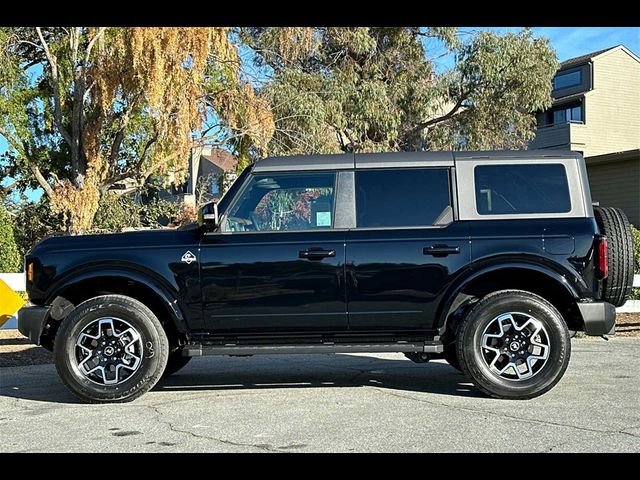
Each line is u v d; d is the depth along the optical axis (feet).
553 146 101.40
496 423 17.43
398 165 21.24
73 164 53.98
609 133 104.47
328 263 20.49
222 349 20.77
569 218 20.71
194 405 20.25
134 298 21.58
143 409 19.79
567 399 20.21
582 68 106.22
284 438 16.31
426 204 21.02
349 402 20.26
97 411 19.62
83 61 51.49
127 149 60.44
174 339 22.48
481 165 21.20
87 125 51.13
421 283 20.48
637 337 35.32
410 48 71.67
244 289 20.59
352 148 67.15
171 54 43.57
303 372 26.30
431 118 76.74
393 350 20.68
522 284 21.49
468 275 20.39
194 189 64.18
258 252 20.63
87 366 20.61
